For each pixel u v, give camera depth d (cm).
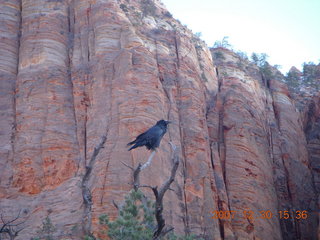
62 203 3167
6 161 3406
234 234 3638
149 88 3669
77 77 3919
